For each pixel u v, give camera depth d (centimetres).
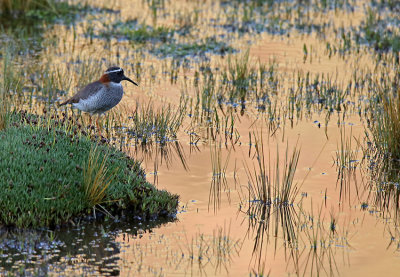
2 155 1200
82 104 1445
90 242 1061
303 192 1295
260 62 2184
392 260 1023
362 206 1237
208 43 2369
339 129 1655
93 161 1226
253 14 2786
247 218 1176
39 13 2602
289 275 976
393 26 2592
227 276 966
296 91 1931
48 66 2012
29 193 1126
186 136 1603
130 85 1955
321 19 2736
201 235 1103
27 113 1523
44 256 1001
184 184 1320
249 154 1488
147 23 2595
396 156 1476
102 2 2909
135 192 1195
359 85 1991
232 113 1767
